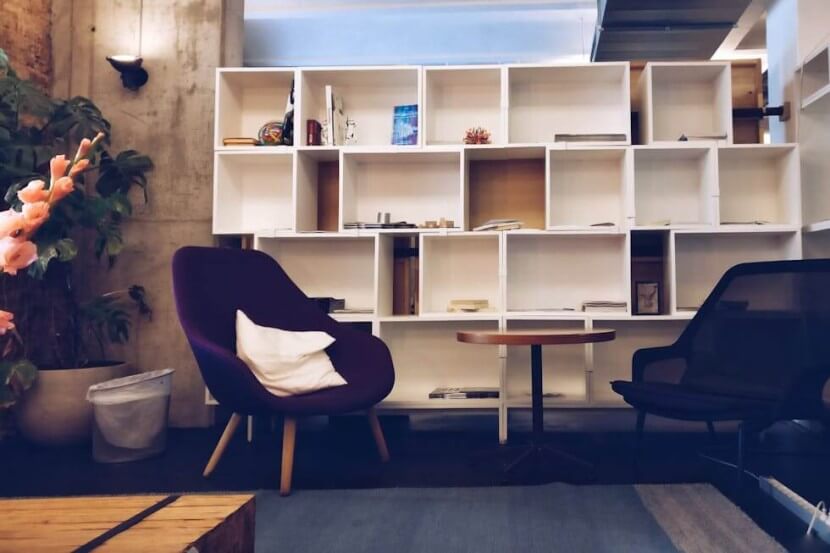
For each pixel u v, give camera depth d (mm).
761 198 3527
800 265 2451
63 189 1342
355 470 2557
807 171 3430
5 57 2926
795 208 3252
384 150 3354
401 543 1725
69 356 3545
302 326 2797
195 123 3662
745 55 5938
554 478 2383
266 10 5660
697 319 2730
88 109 3334
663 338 3498
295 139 3389
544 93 3650
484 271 3611
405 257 3572
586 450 2855
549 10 5551
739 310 2584
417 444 3055
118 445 2715
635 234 3465
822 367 2076
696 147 3258
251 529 1042
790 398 2068
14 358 3252
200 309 2434
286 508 2047
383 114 3711
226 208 3527
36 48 3637
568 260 3574
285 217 3703
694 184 3547
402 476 2455
